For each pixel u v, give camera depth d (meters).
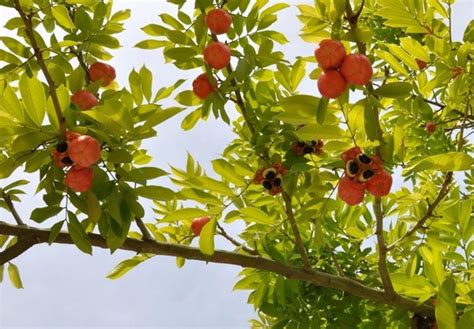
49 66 2.99
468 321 2.28
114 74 3.44
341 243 3.93
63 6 3.31
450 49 3.10
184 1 3.25
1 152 3.06
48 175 2.71
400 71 3.17
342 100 2.48
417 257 3.60
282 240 3.77
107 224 2.77
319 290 3.65
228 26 3.03
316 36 2.68
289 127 3.04
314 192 3.01
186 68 3.20
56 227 2.73
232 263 3.19
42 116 2.55
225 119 3.08
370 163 2.53
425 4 3.39
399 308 3.40
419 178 4.24
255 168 3.22
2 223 2.97
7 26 3.40
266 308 3.60
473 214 4.11
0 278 3.46
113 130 2.60
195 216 3.02
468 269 3.43
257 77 3.32
